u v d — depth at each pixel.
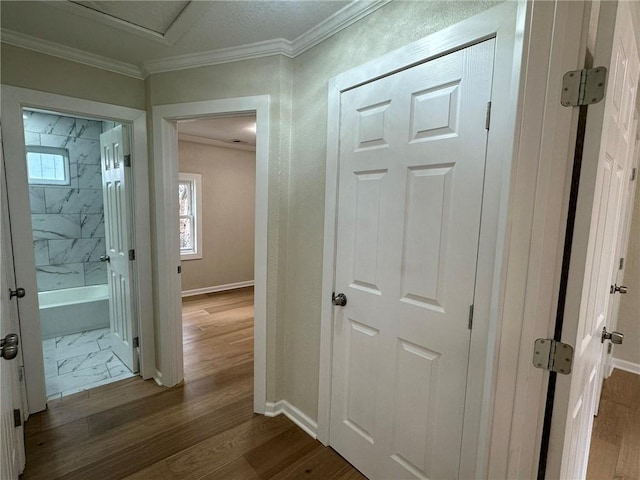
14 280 1.94
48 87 2.00
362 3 1.48
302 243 1.94
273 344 2.09
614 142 0.99
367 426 1.63
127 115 2.28
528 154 0.88
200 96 2.12
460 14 1.18
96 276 4.05
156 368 2.55
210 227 5.07
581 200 0.85
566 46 0.83
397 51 1.36
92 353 2.99
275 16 1.63
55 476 1.62
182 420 2.07
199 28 1.75
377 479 1.59
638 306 2.77
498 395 0.97
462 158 1.18
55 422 2.02
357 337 1.65
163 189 2.30
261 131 1.94
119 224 2.60
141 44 1.95
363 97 1.52
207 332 3.51
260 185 1.98
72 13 1.66
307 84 1.84
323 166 1.78
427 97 1.27
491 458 1.00
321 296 1.84
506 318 0.94
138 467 1.70
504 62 1.05
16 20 1.73
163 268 2.36
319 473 1.68
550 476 0.95
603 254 1.10
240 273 5.49
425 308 1.34
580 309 0.87
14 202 1.92
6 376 1.25
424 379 1.37
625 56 0.99
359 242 1.59
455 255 1.23
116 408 2.18
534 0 0.85
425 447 1.39
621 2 0.83
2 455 1.10
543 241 0.88
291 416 2.10
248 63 1.96
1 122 1.72
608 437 2.00
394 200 1.42
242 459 1.76
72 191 3.85
